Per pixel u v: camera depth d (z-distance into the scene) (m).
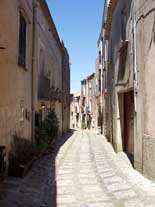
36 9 14.78
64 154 16.16
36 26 14.99
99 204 7.00
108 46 22.45
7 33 9.44
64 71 34.03
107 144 21.92
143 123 10.24
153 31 9.03
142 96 10.32
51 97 21.38
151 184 8.95
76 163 13.05
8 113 9.77
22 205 6.86
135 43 11.20
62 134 32.38
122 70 14.34
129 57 12.55
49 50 20.88
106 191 8.22
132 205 6.90
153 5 9.05
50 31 21.38
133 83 11.74
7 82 9.59
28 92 13.20
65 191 8.26
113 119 18.42
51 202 7.20
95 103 43.56
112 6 17.25
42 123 16.44
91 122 49.72
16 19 10.67
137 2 10.78
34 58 14.25
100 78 35.19
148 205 6.89
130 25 12.20
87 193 8.03
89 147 19.95
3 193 7.71
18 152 10.23
